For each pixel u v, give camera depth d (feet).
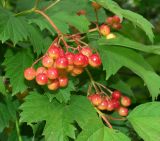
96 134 1.14
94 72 1.42
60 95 1.20
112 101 1.30
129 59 1.29
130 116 1.24
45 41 1.28
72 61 1.16
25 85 1.24
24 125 1.37
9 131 1.45
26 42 1.34
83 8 1.47
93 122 1.17
